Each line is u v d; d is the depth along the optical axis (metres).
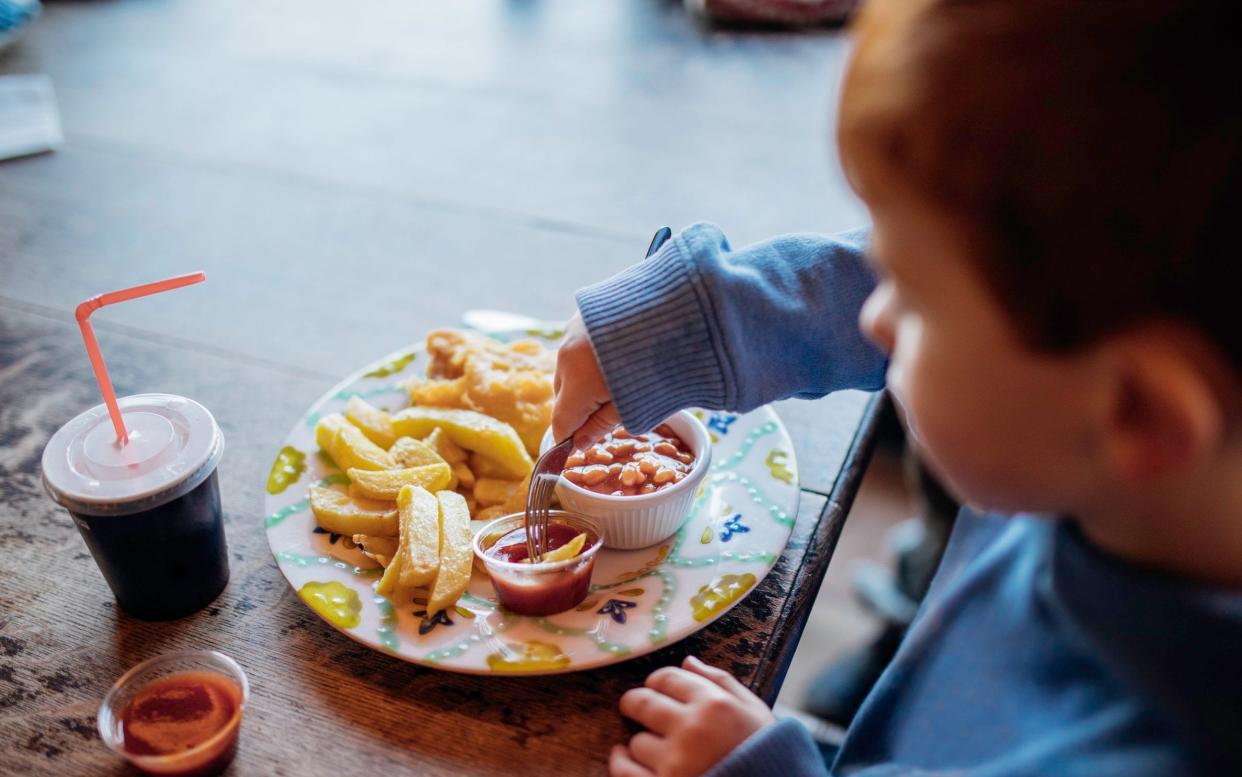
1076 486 0.60
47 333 1.31
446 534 0.87
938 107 0.51
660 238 0.96
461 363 1.09
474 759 0.76
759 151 1.77
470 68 2.12
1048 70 0.49
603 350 0.85
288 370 1.23
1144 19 0.47
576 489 0.91
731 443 1.05
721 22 2.28
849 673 1.90
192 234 1.54
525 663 0.79
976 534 0.87
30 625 0.88
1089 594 0.65
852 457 1.07
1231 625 0.58
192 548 0.86
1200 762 0.59
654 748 0.74
